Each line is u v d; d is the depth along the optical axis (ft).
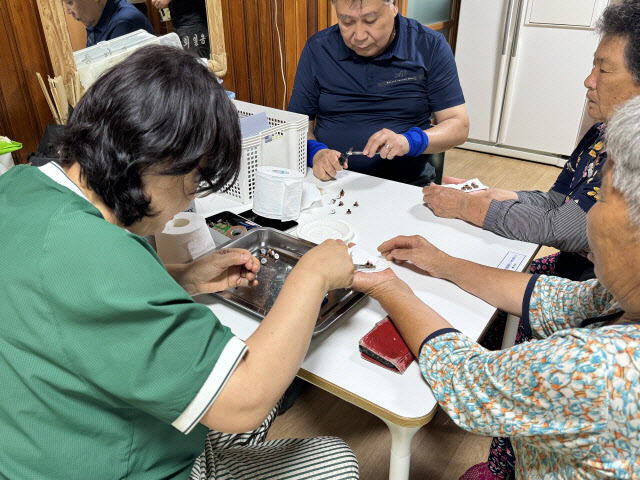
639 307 2.26
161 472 2.38
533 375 2.17
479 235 4.53
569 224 4.26
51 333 1.91
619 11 3.87
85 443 2.09
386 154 5.89
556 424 2.16
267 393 2.18
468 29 12.26
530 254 4.21
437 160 7.39
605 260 2.25
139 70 2.06
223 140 2.20
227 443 3.28
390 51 6.48
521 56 11.89
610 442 2.08
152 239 4.17
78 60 5.41
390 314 3.26
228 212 4.73
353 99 6.80
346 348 3.16
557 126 12.17
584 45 11.10
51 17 5.05
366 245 4.37
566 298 3.23
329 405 5.94
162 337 1.94
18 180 2.22
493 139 13.14
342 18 5.90
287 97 9.22
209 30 6.84
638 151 1.97
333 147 7.07
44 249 1.90
